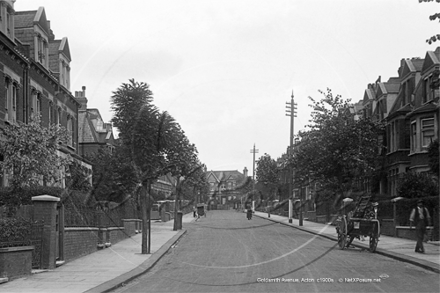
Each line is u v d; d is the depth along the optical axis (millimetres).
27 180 16500
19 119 21688
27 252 11547
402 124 30312
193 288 9688
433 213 19438
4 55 20250
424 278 10930
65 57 28984
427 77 28000
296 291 9195
